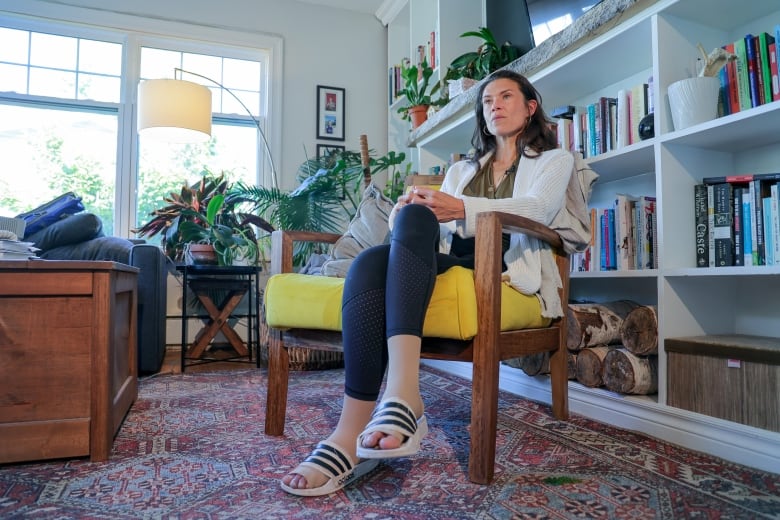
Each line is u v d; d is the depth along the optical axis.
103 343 1.24
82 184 3.40
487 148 1.60
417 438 0.95
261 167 3.73
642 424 1.46
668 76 1.50
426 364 2.76
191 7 3.55
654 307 1.53
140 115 2.90
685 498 0.99
